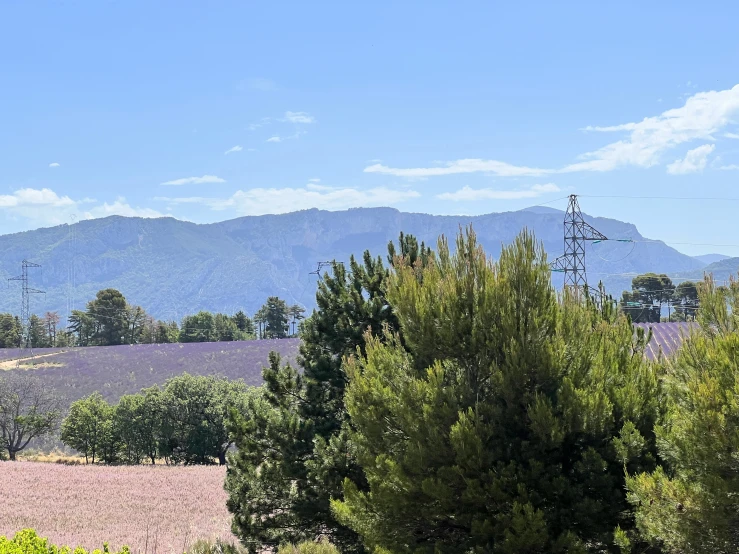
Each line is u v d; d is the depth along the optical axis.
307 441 18.20
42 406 74.31
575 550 11.13
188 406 69.31
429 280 14.40
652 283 128.88
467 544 12.46
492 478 11.99
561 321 13.27
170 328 177.38
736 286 12.09
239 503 19.16
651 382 13.18
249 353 110.25
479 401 13.13
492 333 13.23
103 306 171.25
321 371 19.11
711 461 9.95
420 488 12.58
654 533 10.45
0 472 55.06
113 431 70.69
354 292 19.64
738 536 9.92
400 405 13.09
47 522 37.69
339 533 17.98
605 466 11.73
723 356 10.70
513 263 13.67
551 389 12.69
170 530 35.62
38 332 164.88
